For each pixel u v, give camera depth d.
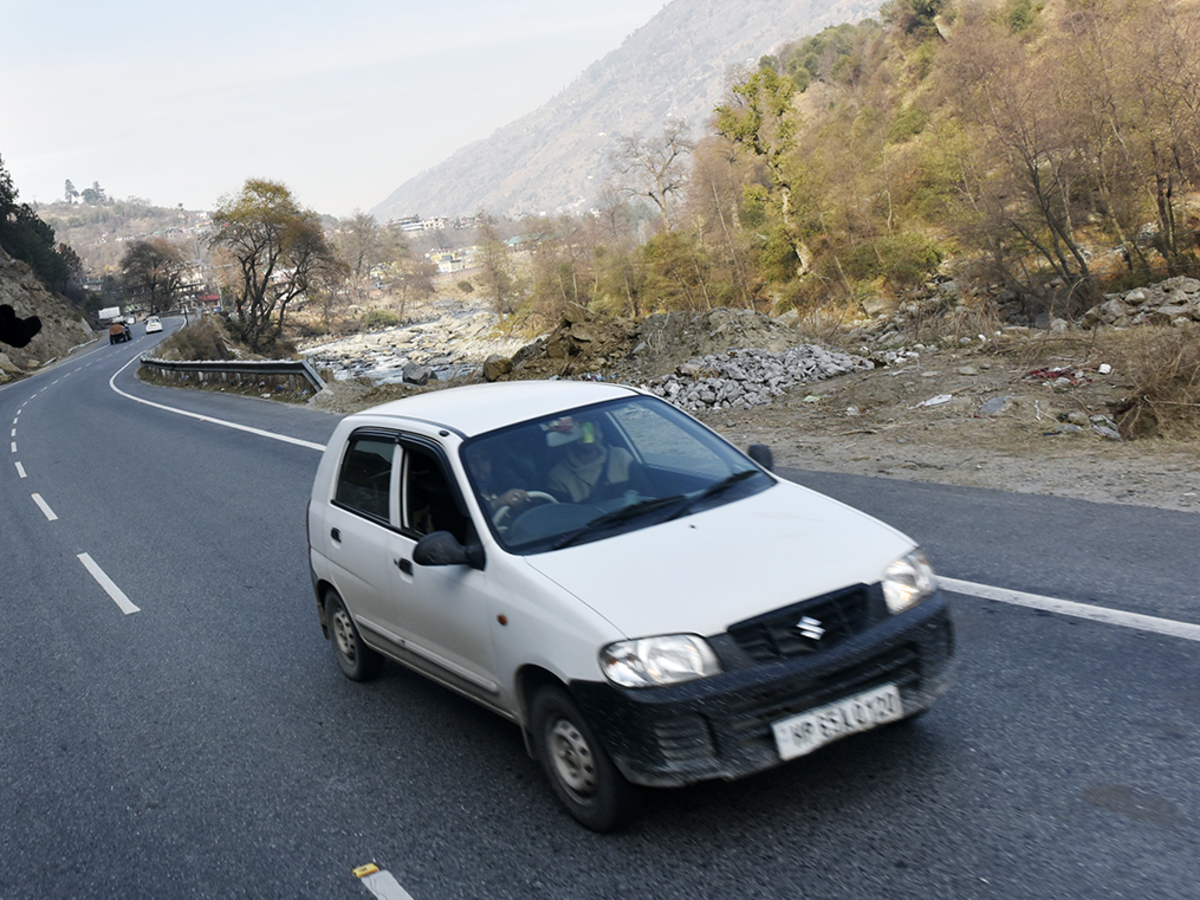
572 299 91.69
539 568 3.82
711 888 3.22
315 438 18.27
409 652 4.86
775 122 64.94
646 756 3.31
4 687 6.92
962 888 3.02
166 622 7.96
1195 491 7.42
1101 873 3.00
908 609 3.67
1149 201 36.78
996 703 4.29
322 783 4.60
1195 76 33.31
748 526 3.98
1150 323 17.17
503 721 5.01
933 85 68.56
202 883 3.84
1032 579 5.88
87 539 12.03
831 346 19.30
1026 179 37.50
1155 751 3.69
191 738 5.45
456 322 134.88
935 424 11.21
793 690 3.35
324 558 5.66
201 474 15.94
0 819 4.78
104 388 45.03
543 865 3.54
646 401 4.98
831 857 3.29
